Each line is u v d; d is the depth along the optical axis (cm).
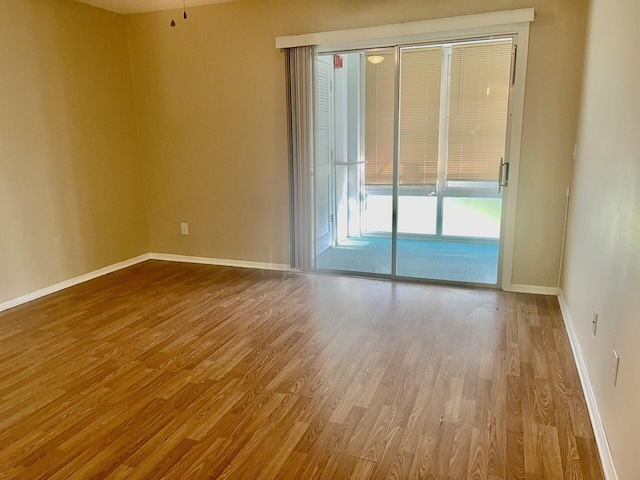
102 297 391
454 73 390
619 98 210
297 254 455
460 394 238
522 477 180
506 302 366
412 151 423
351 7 391
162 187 496
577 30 338
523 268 387
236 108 447
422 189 430
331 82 439
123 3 425
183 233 500
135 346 298
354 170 455
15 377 261
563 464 187
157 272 464
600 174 242
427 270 439
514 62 358
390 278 428
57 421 220
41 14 384
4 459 194
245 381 254
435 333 311
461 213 428
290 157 436
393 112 420
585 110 309
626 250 180
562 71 347
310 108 420
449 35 373
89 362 277
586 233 272
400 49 400
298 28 411
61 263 416
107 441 205
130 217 490
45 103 393
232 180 466
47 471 187
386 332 314
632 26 193
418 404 229
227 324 331
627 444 158
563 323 324
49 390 247
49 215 402
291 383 251
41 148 392
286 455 195
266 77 430
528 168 369
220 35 436
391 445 200
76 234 429
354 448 198
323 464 189
